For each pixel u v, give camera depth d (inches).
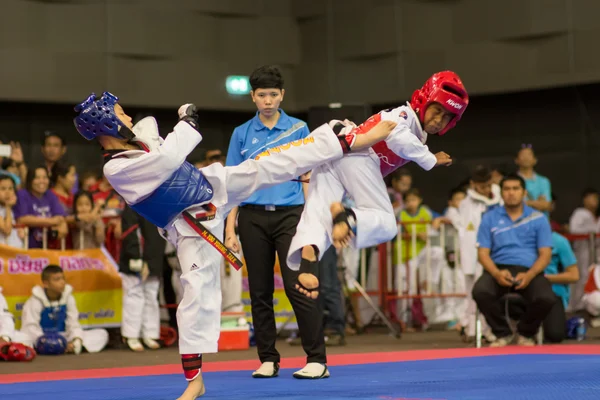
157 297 330.0
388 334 376.8
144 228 321.4
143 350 320.5
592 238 407.2
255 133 213.5
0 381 209.3
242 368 237.9
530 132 503.8
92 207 334.0
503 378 189.3
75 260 328.8
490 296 295.6
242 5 521.7
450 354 264.7
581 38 475.8
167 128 511.5
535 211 304.5
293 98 535.5
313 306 202.5
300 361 253.9
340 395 163.2
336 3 526.6
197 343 153.7
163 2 500.4
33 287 316.8
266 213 207.2
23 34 463.5
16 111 469.4
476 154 514.3
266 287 209.5
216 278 157.9
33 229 328.2
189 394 154.7
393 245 394.6
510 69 492.4
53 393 178.1
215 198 157.2
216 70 511.5
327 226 166.2
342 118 367.9
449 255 393.7
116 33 486.3
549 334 309.4
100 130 152.2
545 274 325.1
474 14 499.8
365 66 521.0
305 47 533.3
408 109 177.0
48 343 302.0
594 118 490.3
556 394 158.4
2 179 319.0
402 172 430.0
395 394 162.9
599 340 327.9
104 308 332.8
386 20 515.2
